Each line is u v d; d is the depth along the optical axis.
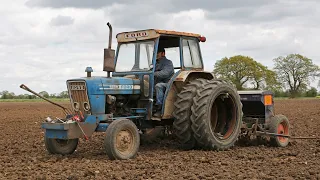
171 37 9.37
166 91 8.79
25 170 6.93
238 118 9.41
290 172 6.44
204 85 8.86
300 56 74.38
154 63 8.82
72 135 7.86
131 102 9.08
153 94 8.94
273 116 10.08
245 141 9.97
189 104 8.70
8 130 14.20
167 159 7.83
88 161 7.61
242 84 54.62
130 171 6.70
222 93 9.05
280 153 8.40
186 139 8.84
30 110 26.91
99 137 11.55
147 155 8.38
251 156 8.05
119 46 9.51
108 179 6.18
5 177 6.40
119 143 7.83
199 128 8.61
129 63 9.29
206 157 8.00
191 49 9.60
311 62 74.69
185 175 6.27
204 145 8.81
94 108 8.23
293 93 71.62
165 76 9.01
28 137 12.09
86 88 8.18
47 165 7.32
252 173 6.40
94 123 8.09
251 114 10.45
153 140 10.11
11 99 59.31
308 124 15.17
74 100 8.45
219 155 8.31
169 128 9.73
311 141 10.44
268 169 6.76
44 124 8.10
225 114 9.55
